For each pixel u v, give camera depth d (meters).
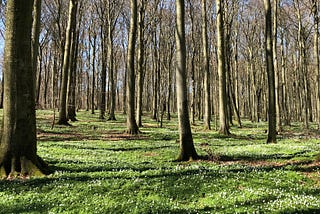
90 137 26.81
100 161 16.09
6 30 12.71
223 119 31.38
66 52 34.38
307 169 13.95
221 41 31.38
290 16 52.81
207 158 17.11
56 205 9.23
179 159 16.75
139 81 37.59
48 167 13.48
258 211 8.41
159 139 26.94
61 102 34.84
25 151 12.62
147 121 48.91
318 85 38.00
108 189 10.66
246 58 69.88
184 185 11.13
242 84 82.81
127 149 20.86
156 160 17.00
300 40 45.38
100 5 52.19
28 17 12.88
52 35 55.53
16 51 12.66
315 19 37.62
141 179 11.80
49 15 54.56
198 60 59.34
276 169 13.67
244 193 10.18
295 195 9.95
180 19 16.88
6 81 12.62
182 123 16.95
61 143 22.17
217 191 10.61
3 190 10.52
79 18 47.91
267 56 24.98
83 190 10.52
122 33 69.94
